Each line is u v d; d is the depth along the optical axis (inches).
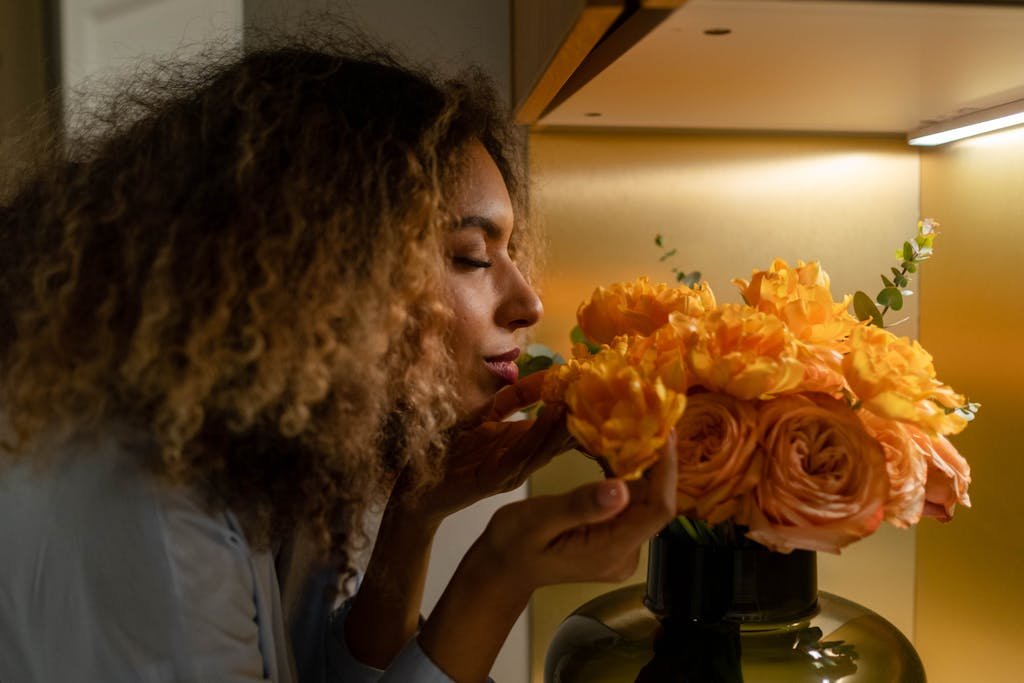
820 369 22.7
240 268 22.8
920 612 42.3
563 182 40.3
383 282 24.5
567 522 20.7
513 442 31.7
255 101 24.8
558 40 23.8
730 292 41.2
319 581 34.2
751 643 25.5
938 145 39.5
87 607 22.9
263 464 24.6
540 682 42.1
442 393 27.3
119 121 29.0
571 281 40.8
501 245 29.8
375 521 40.3
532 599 41.8
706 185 40.7
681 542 26.0
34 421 23.4
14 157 32.9
